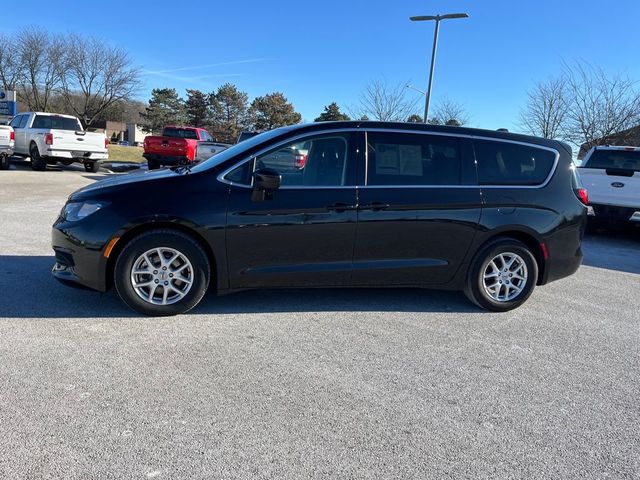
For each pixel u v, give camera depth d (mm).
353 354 3898
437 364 3811
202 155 17922
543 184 5012
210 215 4262
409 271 4750
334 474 2504
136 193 4250
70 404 2979
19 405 2939
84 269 4230
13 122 18188
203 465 2516
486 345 4234
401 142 4715
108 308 4535
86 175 17016
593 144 21062
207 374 3439
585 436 2963
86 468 2445
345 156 4590
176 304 4375
